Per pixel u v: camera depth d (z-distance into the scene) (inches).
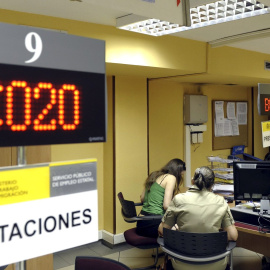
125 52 122.3
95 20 111.9
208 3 84.2
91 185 46.6
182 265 93.7
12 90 40.8
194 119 200.4
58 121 44.8
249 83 209.8
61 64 44.0
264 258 138.1
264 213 111.4
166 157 193.5
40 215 42.3
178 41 138.7
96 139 47.9
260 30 130.6
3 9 98.0
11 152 96.7
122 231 167.6
